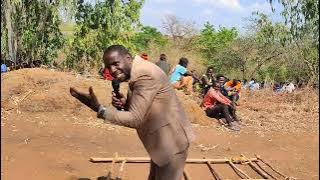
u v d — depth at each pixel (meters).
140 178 6.44
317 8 20.23
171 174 4.07
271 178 6.95
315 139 9.58
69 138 7.75
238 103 13.54
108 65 3.96
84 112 9.17
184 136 4.06
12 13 20.09
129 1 20.78
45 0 20.45
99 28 20.62
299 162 7.98
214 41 34.44
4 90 9.34
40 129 8.04
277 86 20.14
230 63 31.36
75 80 9.91
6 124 8.11
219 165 7.26
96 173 6.41
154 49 32.62
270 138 9.38
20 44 20.66
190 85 12.87
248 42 30.59
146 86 3.84
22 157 6.48
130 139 8.12
